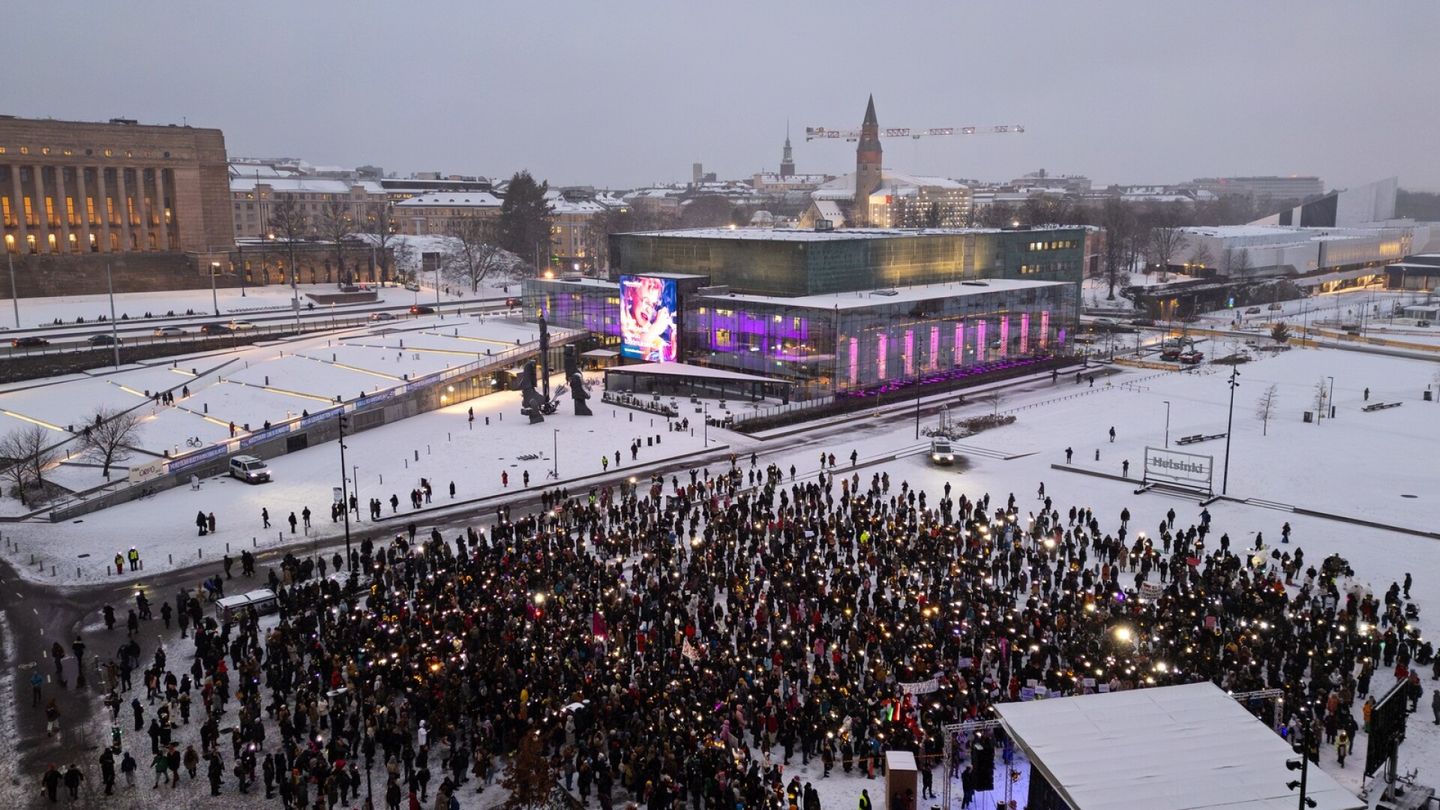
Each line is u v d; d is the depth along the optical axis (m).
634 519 78.06
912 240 156.88
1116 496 89.19
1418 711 49.84
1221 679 49.44
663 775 42.53
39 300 184.88
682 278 146.25
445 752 47.59
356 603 62.88
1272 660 52.16
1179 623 55.44
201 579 70.44
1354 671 53.59
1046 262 179.88
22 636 61.25
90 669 56.62
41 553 75.56
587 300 161.62
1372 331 196.62
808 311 129.38
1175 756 38.00
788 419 119.81
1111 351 169.88
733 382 129.12
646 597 61.78
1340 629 54.91
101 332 154.88
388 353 137.50
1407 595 61.97
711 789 41.22
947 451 100.88
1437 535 77.31
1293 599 63.94
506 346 143.25
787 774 45.38
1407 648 53.25
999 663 53.22
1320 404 118.75
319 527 81.69
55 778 43.81
